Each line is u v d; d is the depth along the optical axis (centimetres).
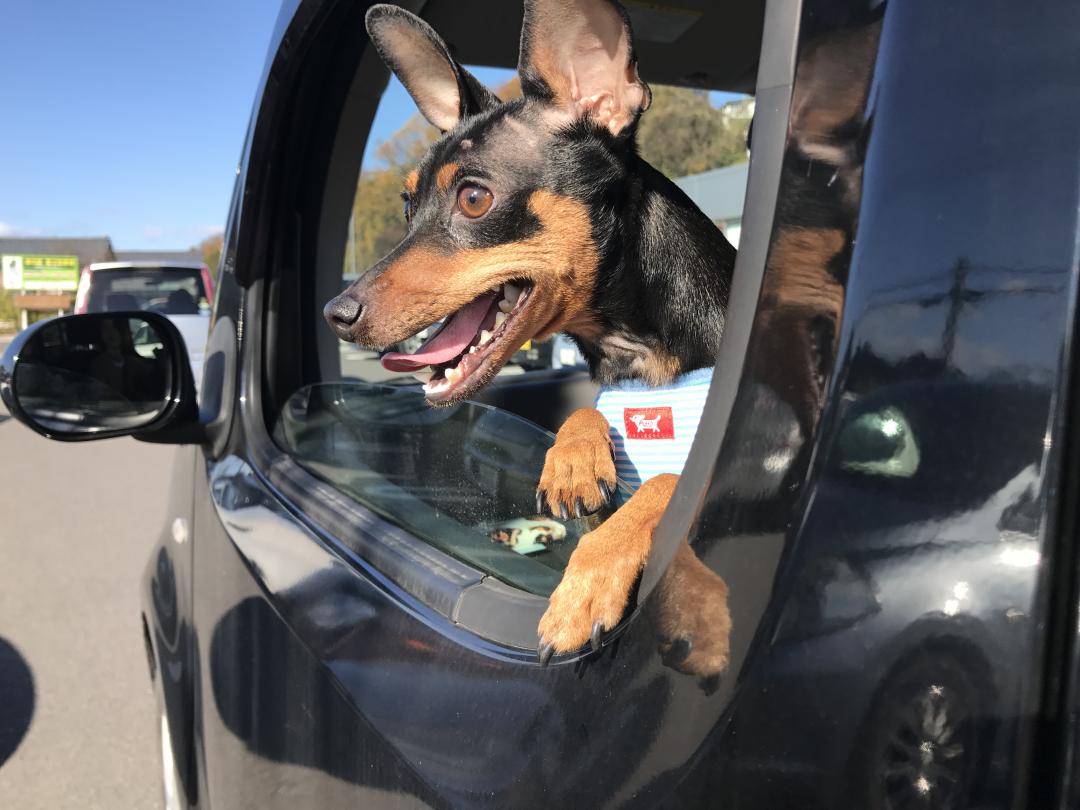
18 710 375
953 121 69
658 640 80
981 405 65
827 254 72
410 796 108
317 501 165
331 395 203
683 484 83
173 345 211
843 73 74
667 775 75
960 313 66
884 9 74
